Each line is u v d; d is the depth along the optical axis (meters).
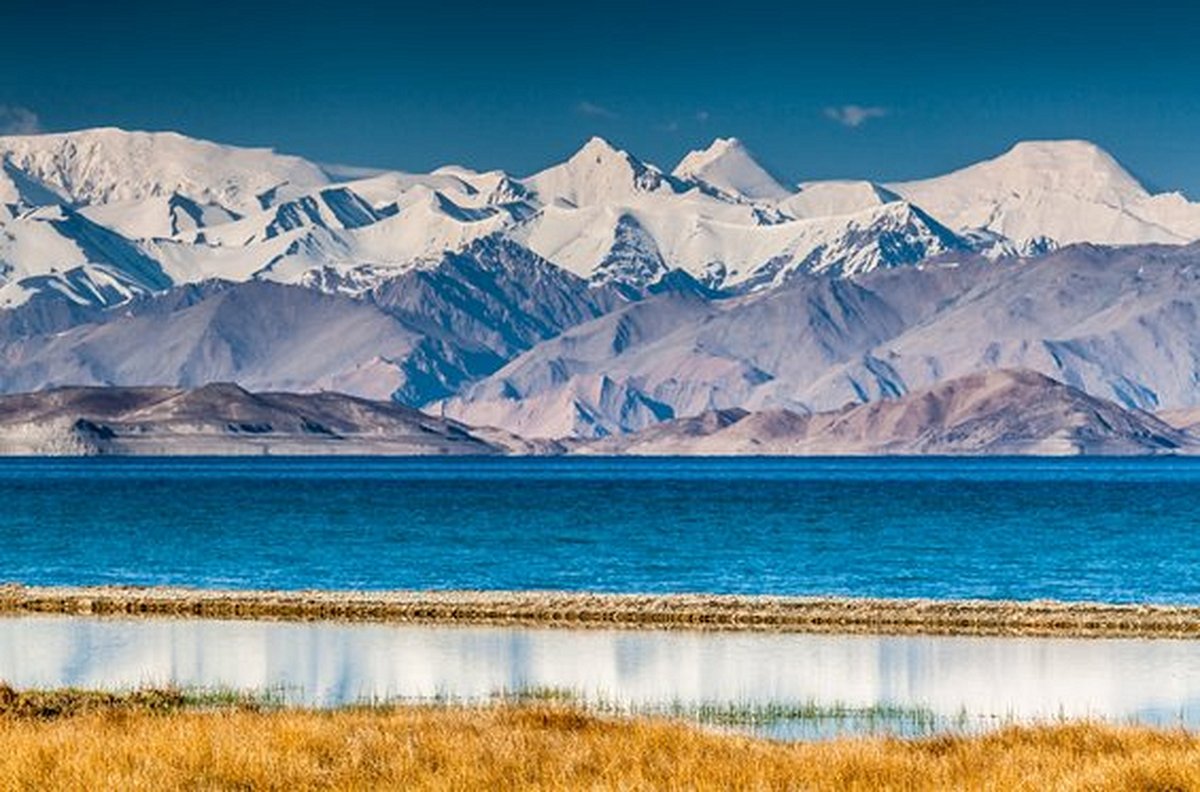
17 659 150.25
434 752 79.94
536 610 187.00
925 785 73.50
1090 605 191.88
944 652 155.50
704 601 195.62
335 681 135.50
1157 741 85.94
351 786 72.81
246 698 121.19
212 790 72.06
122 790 71.06
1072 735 87.88
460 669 143.25
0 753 77.81
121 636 168.38
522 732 85.12
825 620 179.88
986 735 89.50
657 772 75.88
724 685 133.50
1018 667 144.75
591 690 130.25
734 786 73.38
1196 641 164.62
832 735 106.44
